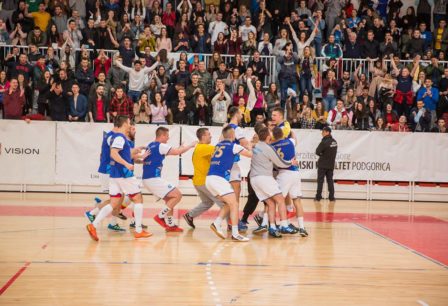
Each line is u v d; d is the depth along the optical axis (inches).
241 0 837.8
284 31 754.2
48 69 692.1
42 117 661.3
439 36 825.5
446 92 725.3
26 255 346.9
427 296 282.8
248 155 411.5
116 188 401.7
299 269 331.0
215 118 665.6
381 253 382.0
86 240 396.5
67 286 282.8
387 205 644.7
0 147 640.4
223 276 309.6
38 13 775.1
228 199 406.9
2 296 263.6
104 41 750.5
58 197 614.2
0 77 678.5
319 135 673.0
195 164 438.6
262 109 677.3
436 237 445.1
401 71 726.5
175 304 258.5
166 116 675.4
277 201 426.3
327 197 683.4
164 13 797.2
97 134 649.0
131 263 334.0
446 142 685.9
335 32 796.0
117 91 647.1
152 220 489.4
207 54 745.0
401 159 684.7
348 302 269.4
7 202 565.6
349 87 731.4
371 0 864.3
